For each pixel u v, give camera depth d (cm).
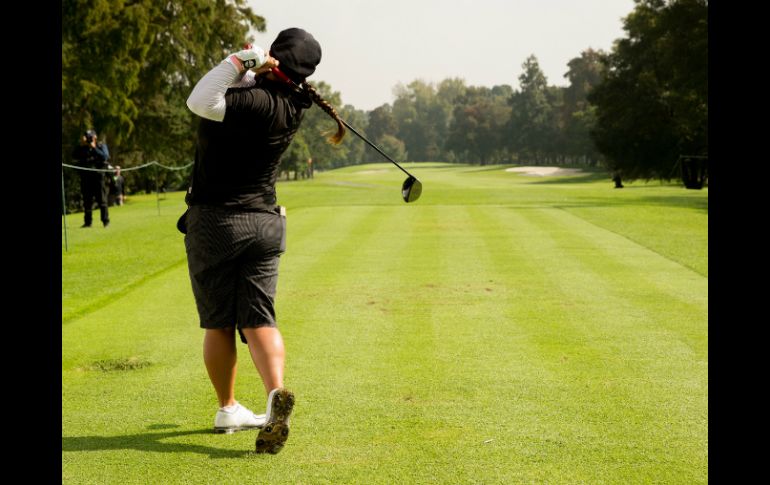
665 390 399
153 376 437
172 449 326
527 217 1359
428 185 3738
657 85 4884
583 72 11319
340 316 587
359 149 14788
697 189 3419
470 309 609
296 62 337
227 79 314
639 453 315
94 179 1450
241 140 322
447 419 358
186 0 3444
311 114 9712
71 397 396
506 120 13425
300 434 341
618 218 1358
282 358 337
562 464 305
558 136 11444
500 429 345
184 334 539
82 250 1045
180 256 961
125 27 2947
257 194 336
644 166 5006
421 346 496
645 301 636
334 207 1630
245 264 336
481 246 979
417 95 17712
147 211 1922
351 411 371
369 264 838
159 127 3791
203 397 399
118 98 3066
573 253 912
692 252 920
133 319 589
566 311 600
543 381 417
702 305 620
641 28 4847
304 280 741
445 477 294
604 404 378
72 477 296
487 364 452
